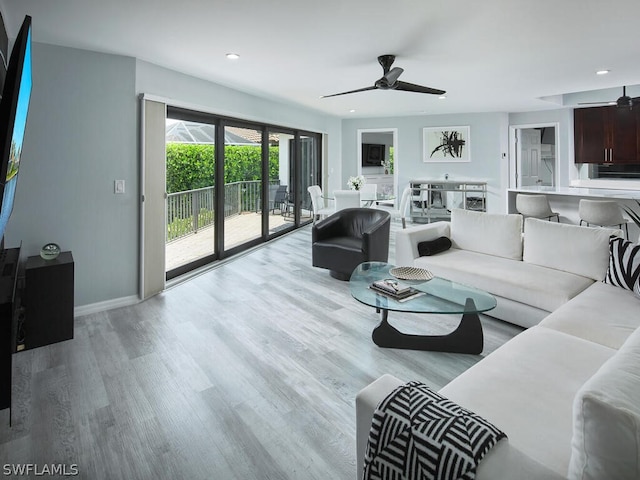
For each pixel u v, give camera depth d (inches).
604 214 165.0
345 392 85.4
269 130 251.3
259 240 246.4
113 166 135.5
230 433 72.1
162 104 150.5
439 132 328.5
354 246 166.1
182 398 82.9
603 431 32.5
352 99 247.3
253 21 111.9
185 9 102.4
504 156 315.9
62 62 123.4
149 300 145.6
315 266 178.1
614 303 90.3
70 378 90.3
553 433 47.7
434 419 37.5
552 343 70.4
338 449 68.2
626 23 117.8
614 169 286.0
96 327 119.9
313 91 211.5
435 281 111.4
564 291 103.5
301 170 294.0
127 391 85.3
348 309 136.2
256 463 64.8
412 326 120.8
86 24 109.5
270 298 147.9
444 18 112.6
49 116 121.5
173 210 177.0
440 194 335.0
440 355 102.0
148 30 115.9
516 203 207.6
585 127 281.1
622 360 41.3
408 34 124.9
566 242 119.6
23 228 119.3
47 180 122.4
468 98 247.0
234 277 176.2
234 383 88.7
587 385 36.4
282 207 276.4
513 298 113.4
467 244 150.2
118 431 72.4
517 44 136.6
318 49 138.3
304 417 76.9
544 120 305.4
